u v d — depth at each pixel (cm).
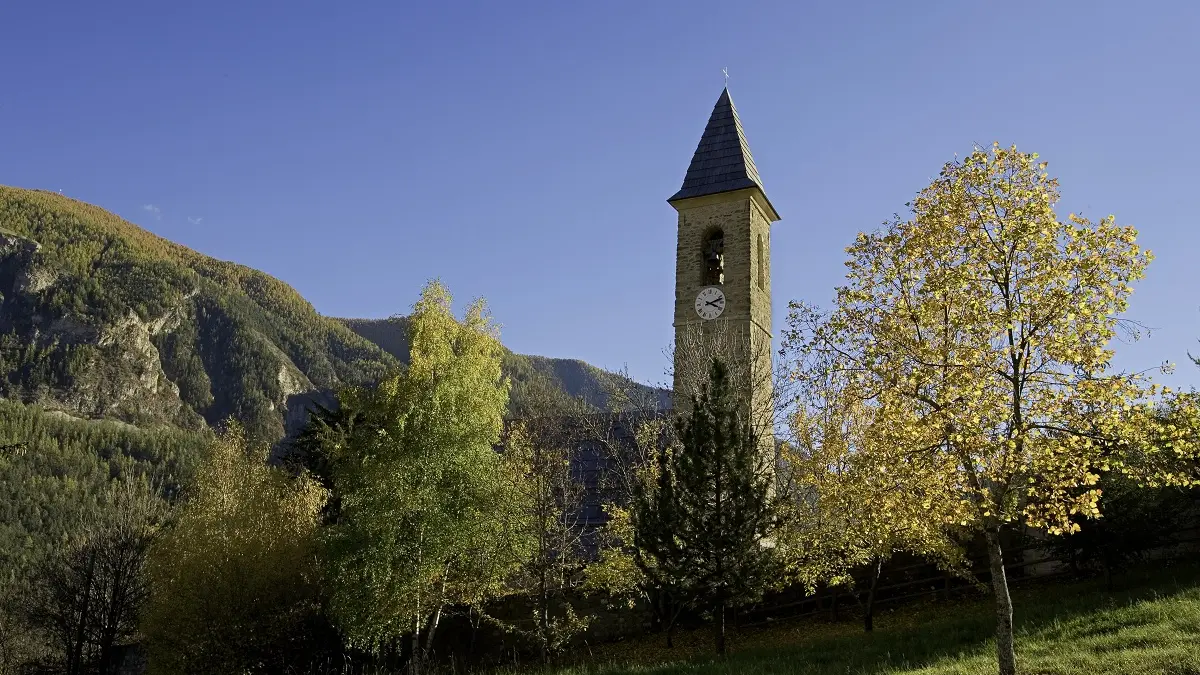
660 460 2280
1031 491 1330
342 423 3906
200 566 2892
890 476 1412
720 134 3516
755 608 2706
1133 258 1298
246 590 2834
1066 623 1809
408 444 2622
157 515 4084
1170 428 1257
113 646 3647
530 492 2623
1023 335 1334
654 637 2681
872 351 1413
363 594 2466
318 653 2861
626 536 2522
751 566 2067
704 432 2111
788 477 2411
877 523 1565
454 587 2617
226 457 3856
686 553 2053
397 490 2517
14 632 4388
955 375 1318
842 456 2097
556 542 2769
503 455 2775
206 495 3534
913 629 2136
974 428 1291
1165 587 2027
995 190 1407
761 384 2777
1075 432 1310
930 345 1408
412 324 2831
